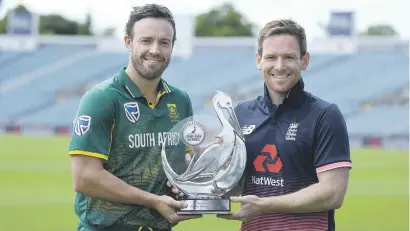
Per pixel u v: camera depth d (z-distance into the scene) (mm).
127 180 3346
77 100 30750
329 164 3148
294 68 3189
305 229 3205
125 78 3363
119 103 3316
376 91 28469
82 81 31547
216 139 3279
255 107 3371
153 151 3365
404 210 10711
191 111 3586
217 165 3260
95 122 3254
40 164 17641
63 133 29781
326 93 28859
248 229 3307
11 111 30453
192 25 31344
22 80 31656
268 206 3115
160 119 3396
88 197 3385
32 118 30047
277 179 3230
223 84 30406
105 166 3373
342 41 29734
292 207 3111
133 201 3236
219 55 31562
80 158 3264
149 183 3367
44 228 8789
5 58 32469
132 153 3334
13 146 22469
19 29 32719
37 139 25547
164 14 3311
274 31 3193
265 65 3221
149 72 3285
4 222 9250
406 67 29078
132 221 3377
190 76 30906
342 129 3186
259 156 3266
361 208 10883
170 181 3270
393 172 16766
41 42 32938
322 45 29922
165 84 3488
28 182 14172
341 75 29359
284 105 3256
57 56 32500
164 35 3279
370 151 22984
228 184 3240
